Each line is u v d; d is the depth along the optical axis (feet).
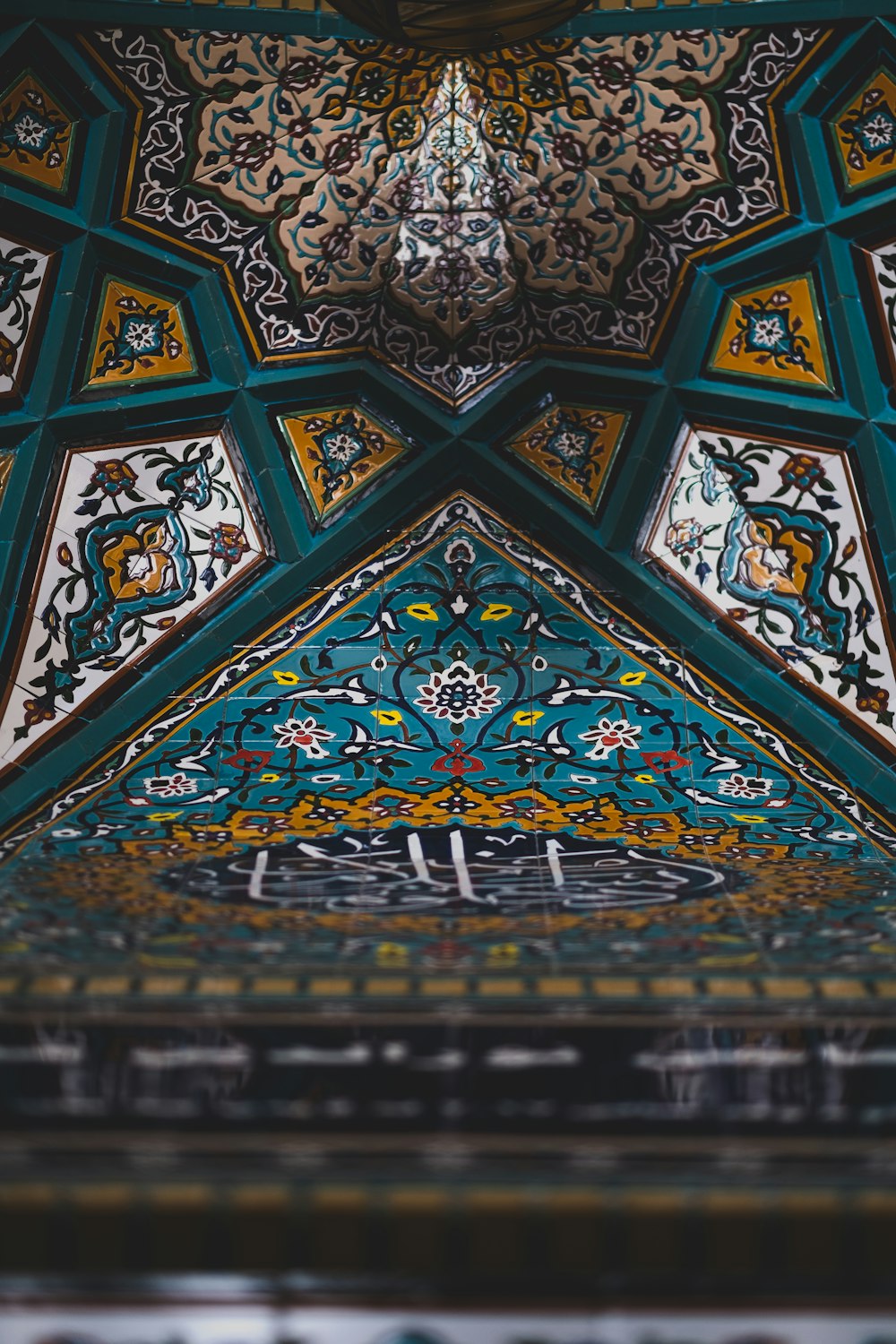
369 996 9.23
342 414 14.40
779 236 13.44
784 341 13.73
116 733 13.38
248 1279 8.43
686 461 14.21
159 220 13.46
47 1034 8.97
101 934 10.09
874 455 13.58
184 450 14.08
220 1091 8.79
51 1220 8.43
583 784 12.92
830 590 13.79
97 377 13.71
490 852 11.87
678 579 14.16
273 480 14.19
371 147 13.42
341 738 13.30
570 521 14.34
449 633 14.10
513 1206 8.48
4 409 13.48
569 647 14.02
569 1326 8.42
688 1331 8.41
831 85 12.79
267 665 13.88
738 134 13.12
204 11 12.44
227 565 14.14
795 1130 8.69
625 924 10.49
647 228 13.65
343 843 12.01
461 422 14.38
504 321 14.25
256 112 13.07
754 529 14.05
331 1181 8.52
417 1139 8.65
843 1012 9.18
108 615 13.75
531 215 13.75
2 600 13.38
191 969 9.49
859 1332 8.39
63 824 12.36
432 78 13.12
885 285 13.37
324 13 12.51
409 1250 8.44
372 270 13.97
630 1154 8.62
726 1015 9.16
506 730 13.42
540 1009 9.18
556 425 14.40
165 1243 8.42
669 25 12.62
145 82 12.82
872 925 10.50
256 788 12.82
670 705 13.66
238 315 13.88
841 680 13.64
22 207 13.09
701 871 11.64
